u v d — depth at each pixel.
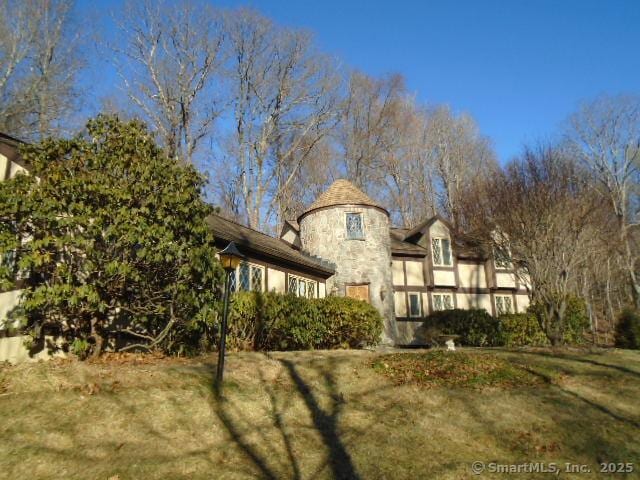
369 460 6.70
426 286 27.45
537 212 18.17
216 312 10.59
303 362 10.95
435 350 13.55
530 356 12.47
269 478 6.04
